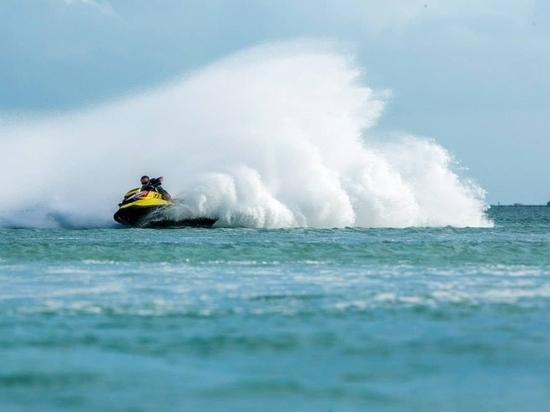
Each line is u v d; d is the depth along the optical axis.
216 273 90.31
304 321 64.44
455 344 57.47
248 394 47.28
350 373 51.00
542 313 67.56
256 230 158.75
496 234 155.38
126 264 98.06
